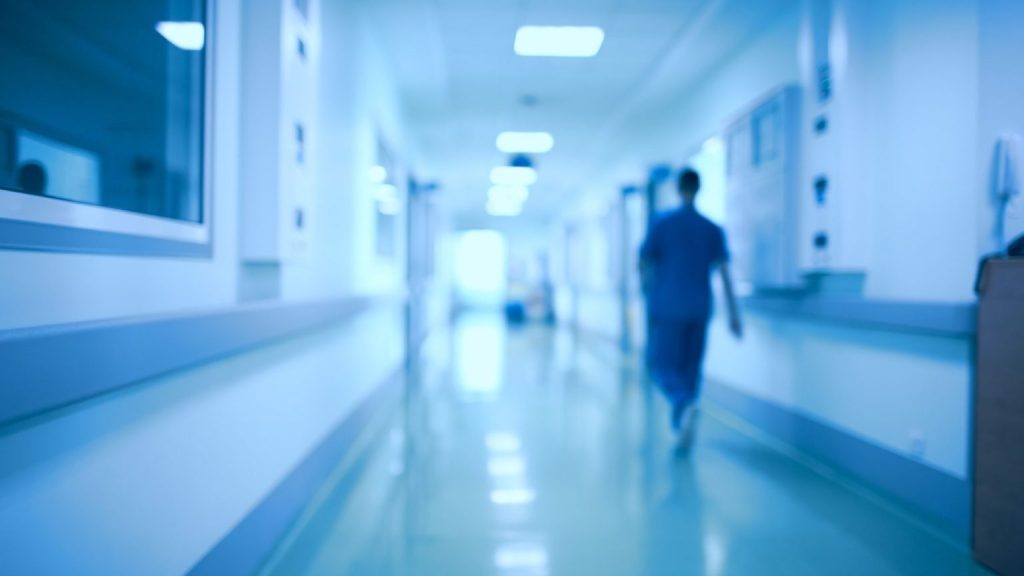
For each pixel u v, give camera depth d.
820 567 2.06
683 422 3.61
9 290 1.04
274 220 2.02
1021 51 2.07
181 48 1.66
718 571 2.04
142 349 1.21
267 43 2.03
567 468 3.20
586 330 11.84
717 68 4.94
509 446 3.64
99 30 1.31
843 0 2.83
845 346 3.01
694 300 3.48
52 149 1.17
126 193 1.41
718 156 5.69
